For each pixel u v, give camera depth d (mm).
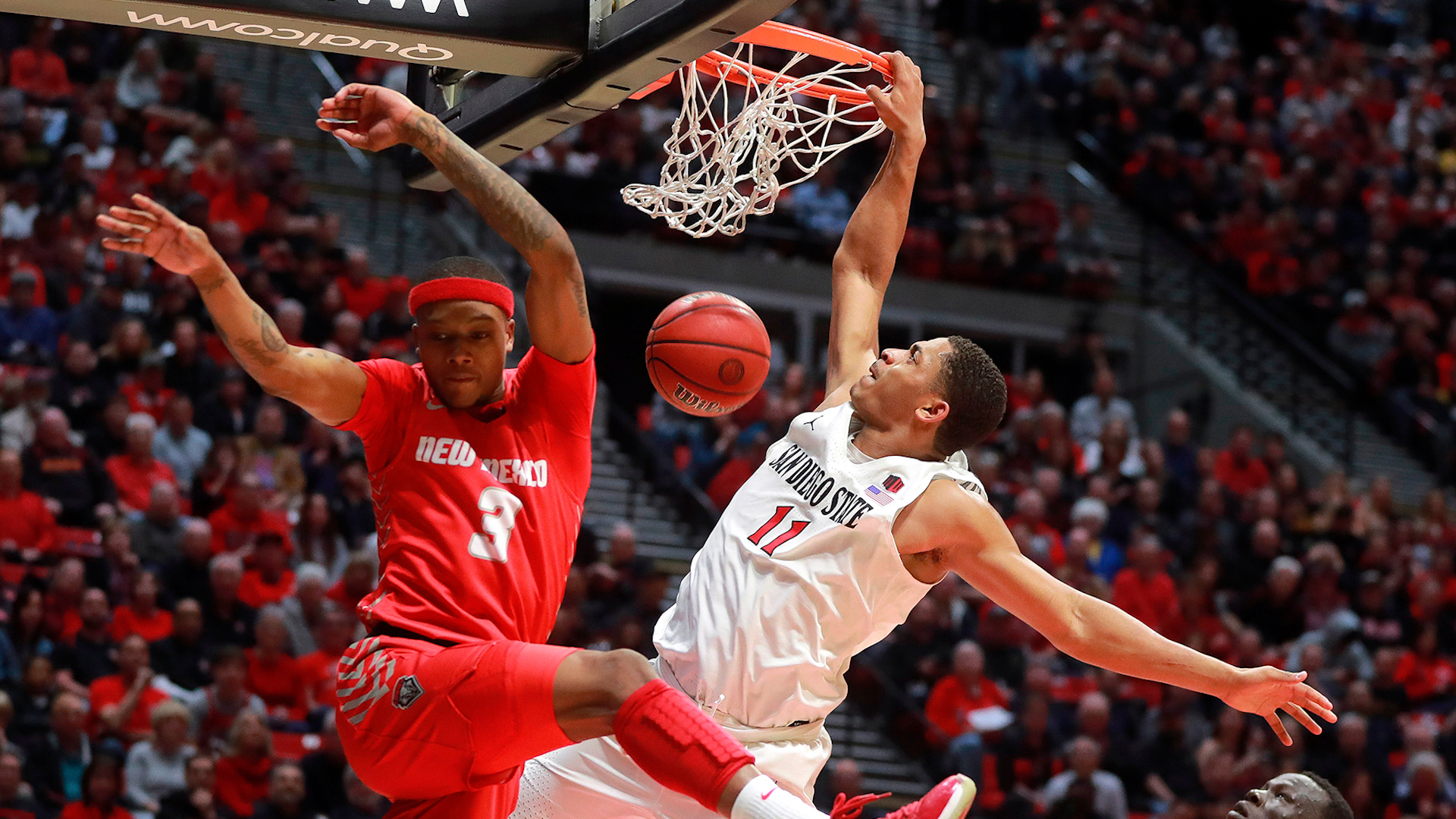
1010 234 14648
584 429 2885
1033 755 9211
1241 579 11734
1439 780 9852
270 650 8383
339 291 11305
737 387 3277
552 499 2818
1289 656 10852
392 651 2662
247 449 9906
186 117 12297
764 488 3105
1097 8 17531
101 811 7320
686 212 3660
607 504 11547
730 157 3627
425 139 2754
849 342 3428
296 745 8156
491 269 2775
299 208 12383
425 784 2674
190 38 12805
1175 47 17734
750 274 14195
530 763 3119
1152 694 10219
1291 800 3246
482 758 2605
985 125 16031
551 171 13148
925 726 9297
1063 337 15070
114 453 9555
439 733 2598
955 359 3113
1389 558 12164
